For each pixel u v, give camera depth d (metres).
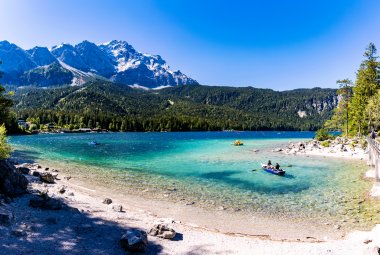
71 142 84.56
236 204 23.50
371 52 73.12
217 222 19.27
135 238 12.93
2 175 18.48
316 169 39.91
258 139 116.50
